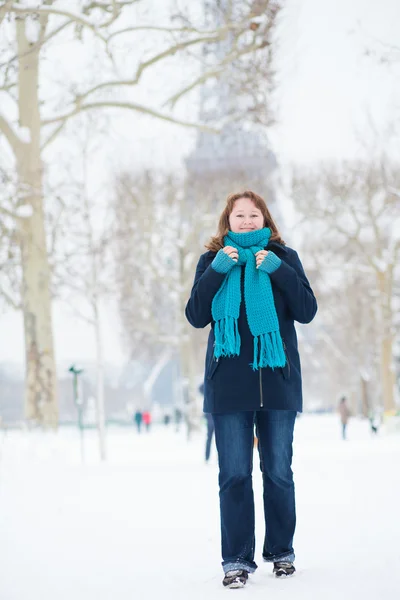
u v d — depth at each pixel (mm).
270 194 39031
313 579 4883
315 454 19266
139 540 6941
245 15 21547
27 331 24609
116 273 41750
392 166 44719
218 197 38969
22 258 24469
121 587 5055
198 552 6184
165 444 32969
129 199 40406
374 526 6809
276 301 5336
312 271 55688
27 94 23672
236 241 5516
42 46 22125
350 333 62438
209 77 23438
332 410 95750
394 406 50031
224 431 5230
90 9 20141
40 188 24078
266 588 4730
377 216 46875
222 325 5258
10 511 9695
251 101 24328
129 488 12156
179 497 10414
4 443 18781
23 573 5727
